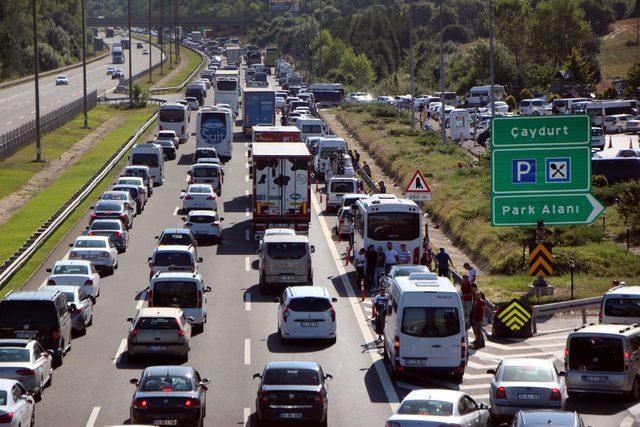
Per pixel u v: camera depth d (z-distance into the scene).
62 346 62.12
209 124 159.25
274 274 82.00
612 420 50.38
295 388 48.31
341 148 143.75
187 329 63.41
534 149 71.56
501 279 85.25
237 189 135.50
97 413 51.62
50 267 90.44
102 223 98.12
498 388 48.97
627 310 62.66
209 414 51.81
